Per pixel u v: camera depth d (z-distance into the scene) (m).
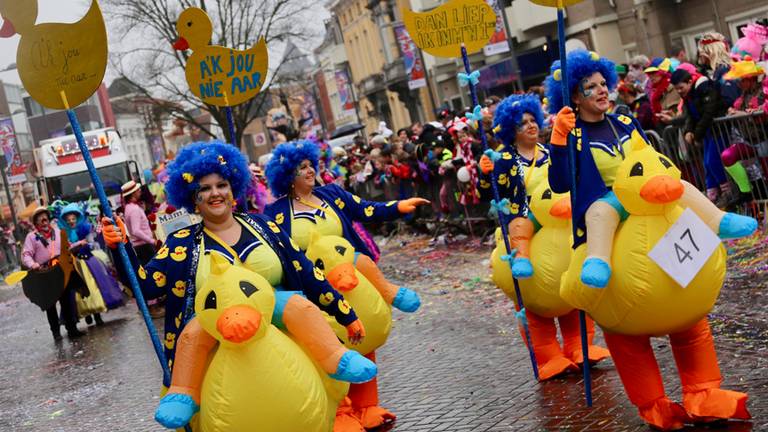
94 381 10.30
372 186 20.36
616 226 5.15
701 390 5.22
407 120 55.09
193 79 7.48
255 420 4.36
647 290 4.96
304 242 6.72
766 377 5.74
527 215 6.73
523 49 31.48
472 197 14.58
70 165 25.12
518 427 5.80
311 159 6.84
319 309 4.95
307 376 4.46
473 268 12.51
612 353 5.38
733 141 9.93
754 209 10.00
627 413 5.65
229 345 4.39
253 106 42.53
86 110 74.50
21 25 5.16
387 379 7.77
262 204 10.12
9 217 56.03
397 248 17.12
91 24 5.09
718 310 7.47
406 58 29.94
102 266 15.01
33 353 13.45
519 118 6.78
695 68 10.49
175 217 13.52
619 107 11.39
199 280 4.80
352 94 55.91
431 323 9.69
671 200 4.88
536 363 6.81
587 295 5.21
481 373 7.30
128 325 14.41
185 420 4.47
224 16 39.44
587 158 5.28
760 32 10.64
